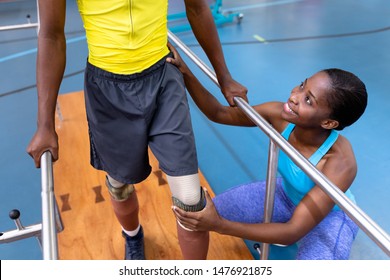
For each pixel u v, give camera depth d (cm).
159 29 82
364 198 173
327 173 105
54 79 75
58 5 73
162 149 84
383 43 318
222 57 107
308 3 420
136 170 93
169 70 87
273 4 423
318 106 97
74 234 146
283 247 152
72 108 227
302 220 99
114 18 74
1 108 250
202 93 118
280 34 345
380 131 216
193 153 85
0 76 289
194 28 103
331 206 100
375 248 152
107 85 82
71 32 366
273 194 104
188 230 91
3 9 432
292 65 290
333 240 120
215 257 138
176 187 84
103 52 79
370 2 412
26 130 227
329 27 355
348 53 305
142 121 84
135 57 79
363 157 198
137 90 82
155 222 151
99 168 99
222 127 226
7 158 205
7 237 83
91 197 163
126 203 114
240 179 187
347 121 100
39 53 74
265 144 212
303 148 114
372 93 250
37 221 165
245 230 92
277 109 124
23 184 187
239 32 352
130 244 134
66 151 191
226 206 146
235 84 107
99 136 89
